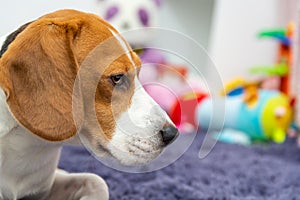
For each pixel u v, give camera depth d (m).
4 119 1.04
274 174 1.85
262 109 2.58
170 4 3.69
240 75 3.39
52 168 1.19
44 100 1.01
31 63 1.01
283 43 2.88
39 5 2.44
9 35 1.11
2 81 0.99
